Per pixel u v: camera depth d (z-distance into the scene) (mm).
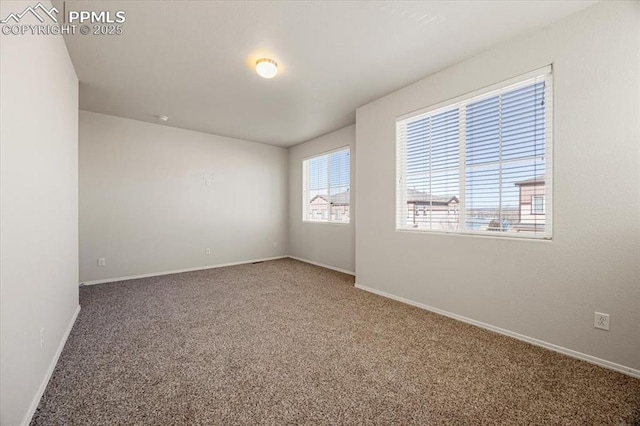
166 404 1436
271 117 4043
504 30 2086
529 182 2178
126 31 2059
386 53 2393
